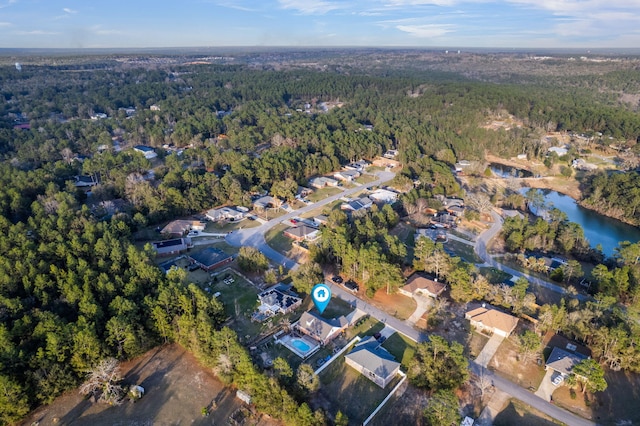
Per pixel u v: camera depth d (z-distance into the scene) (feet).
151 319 256.93
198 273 345.10
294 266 359.25
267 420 209.67
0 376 199.72
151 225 428.97
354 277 334.44
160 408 216.54
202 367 244.83
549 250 391.45
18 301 257.14
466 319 290.56
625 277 313.73
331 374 241.76
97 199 476.13
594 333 257.34
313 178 585.22
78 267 297.53
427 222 439.22
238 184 485.56
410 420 213.25
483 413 217.36
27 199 429.38
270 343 264.93
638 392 232.12
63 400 220.64
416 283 321.73
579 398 227.81
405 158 627.05
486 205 465.88
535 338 245.24
